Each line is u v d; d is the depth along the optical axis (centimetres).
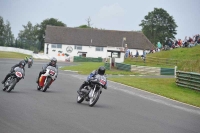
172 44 8831
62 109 1927
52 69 2627
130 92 3419
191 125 1903
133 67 6575
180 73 4428
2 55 9519
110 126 1580
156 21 17038
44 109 1862
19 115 1617
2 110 1711
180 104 2961
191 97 3606
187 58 7706
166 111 2388
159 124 1797
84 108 2053
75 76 4794
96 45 13762
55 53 13788
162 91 3806
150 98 3112
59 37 13888
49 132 1331
